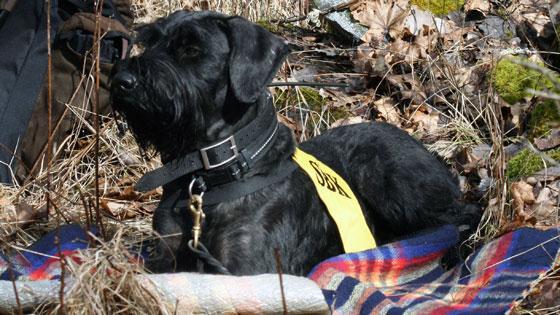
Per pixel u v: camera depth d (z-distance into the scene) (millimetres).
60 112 8609
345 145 7434
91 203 7121
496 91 9266
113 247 5492
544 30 10602
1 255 6301
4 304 5133
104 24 8695
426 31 10789
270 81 6258
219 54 6250
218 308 5105
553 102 8828
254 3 12375
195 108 6137
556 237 6562
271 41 6355
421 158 7391
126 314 5277
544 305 6477
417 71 10234
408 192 7219
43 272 6262
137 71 5938
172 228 6348
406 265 6777
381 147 7332
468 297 6484
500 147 7992
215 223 6266
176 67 6105
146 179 6293
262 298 5047
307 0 12445
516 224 7344
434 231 7109
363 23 11281
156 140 6312
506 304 6086
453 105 9539
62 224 7637
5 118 8484
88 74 8727
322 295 5039
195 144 6273
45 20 8711
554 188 8023
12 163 8469
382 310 5938
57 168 8516
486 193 8125
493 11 11258
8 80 8578
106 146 9000
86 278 5227
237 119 6301
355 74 10297
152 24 6391
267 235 6281
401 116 9664
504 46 10438
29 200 8195
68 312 5145
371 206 7355
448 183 7508
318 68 10461
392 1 11523
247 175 6312
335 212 6656
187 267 6332
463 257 7453
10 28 8750
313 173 6711
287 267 6445
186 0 12227
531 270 6391
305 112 9578
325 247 6859
